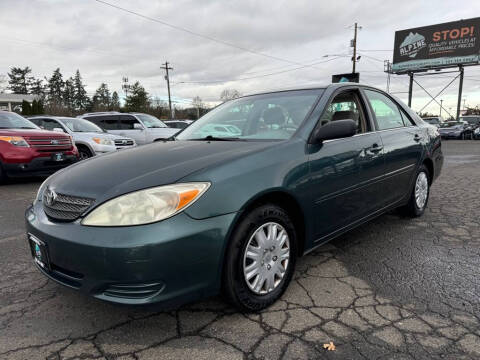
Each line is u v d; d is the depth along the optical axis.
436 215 4.43
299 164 2.44
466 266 2.94
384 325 2.13
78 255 1.90
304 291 2.56
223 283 2.11
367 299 2.44
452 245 3.42
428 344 1.94
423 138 4.11
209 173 2.05
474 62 30.83
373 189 3.21
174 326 2.16
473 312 2.25
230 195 2.04
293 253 2.49
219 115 3.48
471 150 14.40
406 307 2.32
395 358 1.84
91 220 1.93
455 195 5.56
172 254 1.85
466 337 2.00
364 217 3.19
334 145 2.77
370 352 1.89
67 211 2.07
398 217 4.36
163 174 2.05
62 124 9.30
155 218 1.86
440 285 2.62
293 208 2.49
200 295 2.00
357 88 3.37
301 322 2.18
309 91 3.14
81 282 1.95
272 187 2.21
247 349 1.94
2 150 6.57
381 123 3.51
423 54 33.34
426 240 3.56
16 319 2.27
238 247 2.10
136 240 1.80
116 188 2.01
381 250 3.32
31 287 2.71
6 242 3.69
